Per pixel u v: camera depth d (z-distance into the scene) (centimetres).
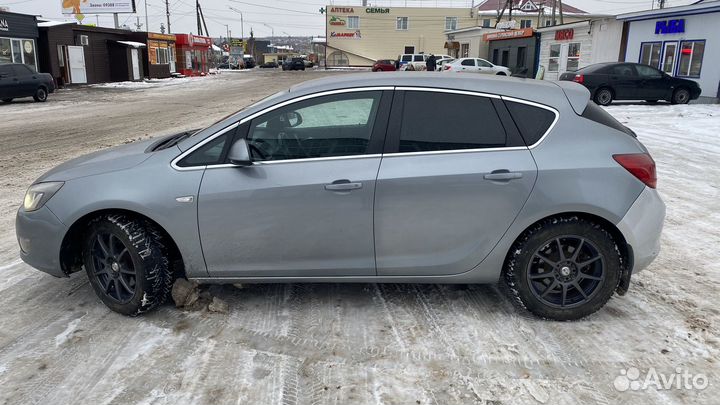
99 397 290
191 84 3647
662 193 718
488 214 348
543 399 289
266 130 361
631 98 1950
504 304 393
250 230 357
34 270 461
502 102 357
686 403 286
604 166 346
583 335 351
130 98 2519
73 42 3300
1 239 542
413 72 392
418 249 357
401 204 348
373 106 360
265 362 322
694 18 2028
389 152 353
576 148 350
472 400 288
